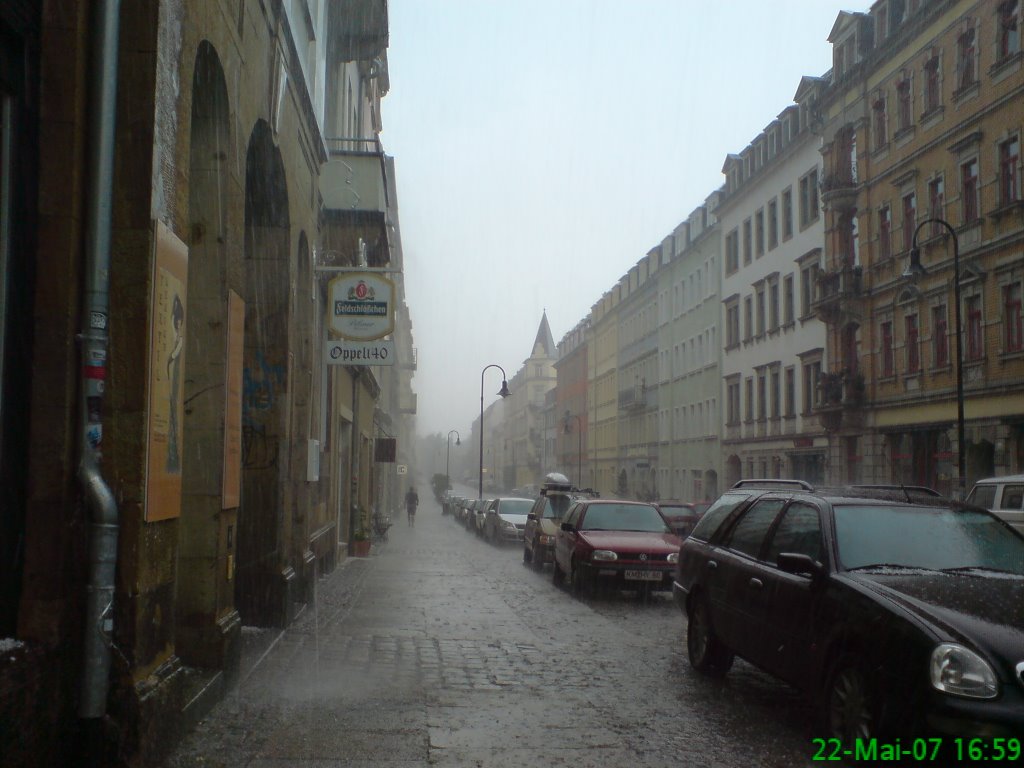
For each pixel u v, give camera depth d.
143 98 5.48
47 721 4.80
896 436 32.81
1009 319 26.97
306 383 13.10
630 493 71.38
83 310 5.22
